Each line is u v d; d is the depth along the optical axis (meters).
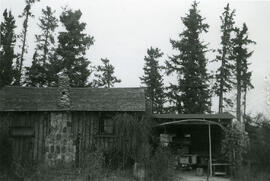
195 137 27.67
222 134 24.95
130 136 21.78
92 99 24.92
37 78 38.47
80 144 23.42
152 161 20.14
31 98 24.81
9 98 24.62
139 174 19.59
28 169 20.08
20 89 26.41
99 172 19.17
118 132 22.05
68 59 37.69
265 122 25.58
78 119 23.75
